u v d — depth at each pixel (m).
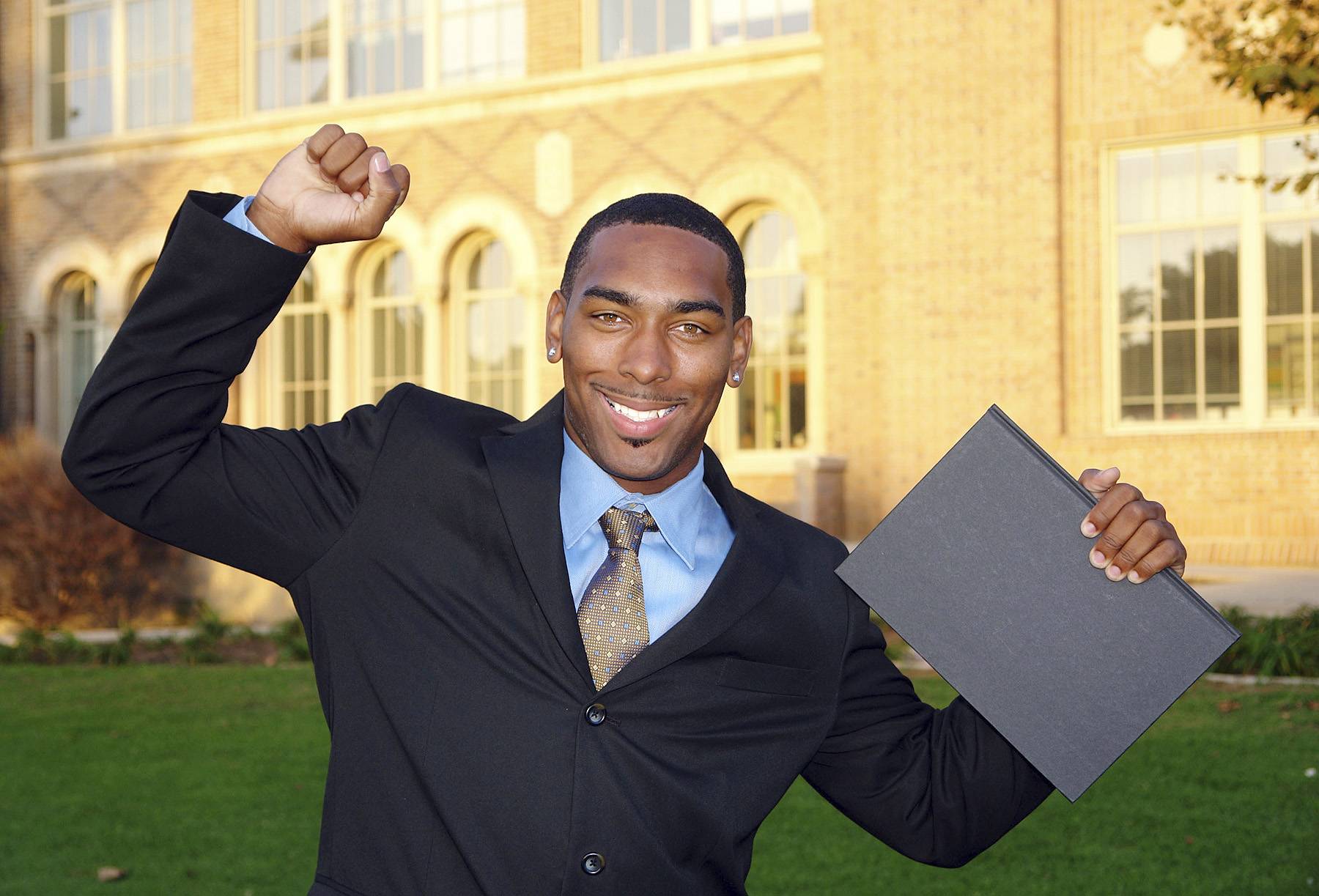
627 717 1.44
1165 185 11.27
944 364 11.50
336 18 14.69
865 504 11.83
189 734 6.84
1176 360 11.23
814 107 12.36
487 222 13.83
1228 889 4.13
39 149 15.80
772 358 12.84
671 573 1.55
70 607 12.87
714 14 13.01
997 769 1.60
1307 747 5.80
